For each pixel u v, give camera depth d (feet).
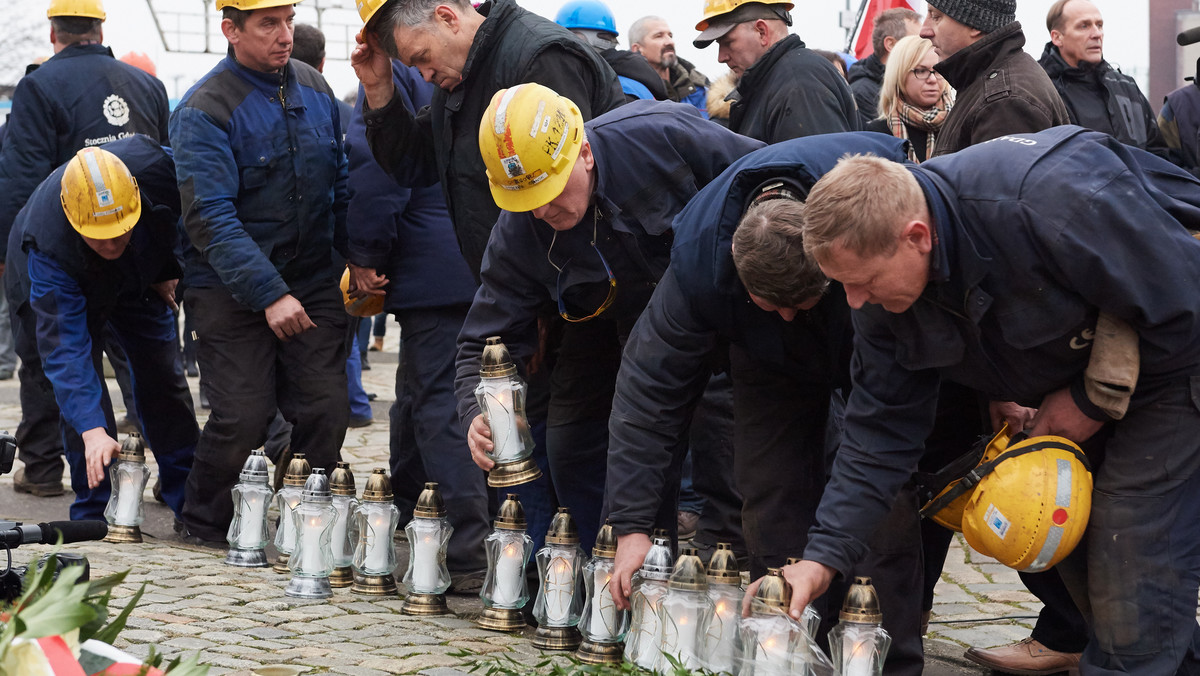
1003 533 10.01
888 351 10.08
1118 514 9.89
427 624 13.88
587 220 12.18
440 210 16.87
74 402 17.72
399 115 15.90
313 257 18.22
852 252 8.99
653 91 18.15
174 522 19.69
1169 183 10.00
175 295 20.26
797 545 12.28
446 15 14.26
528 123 11.53
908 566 11.59
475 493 16.07
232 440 17.90
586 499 14.71
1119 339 9.50
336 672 11.60
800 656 10.21
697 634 11.13
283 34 17.66
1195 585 9.89
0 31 98.78
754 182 10.62
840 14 35.50
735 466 12.58
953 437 12.99
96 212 17.38
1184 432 9.78
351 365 30.04
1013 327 9.57
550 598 13.10
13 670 4.86
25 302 20.52
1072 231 9.09
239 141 17.69
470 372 12.87
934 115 18.19
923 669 12.71
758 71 16.88
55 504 21.01
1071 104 19.67
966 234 9.23
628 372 11.46
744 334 11.09
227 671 11.43
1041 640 13.01
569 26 21.43
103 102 23.13
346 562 15.69
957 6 14.57
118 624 5.86
